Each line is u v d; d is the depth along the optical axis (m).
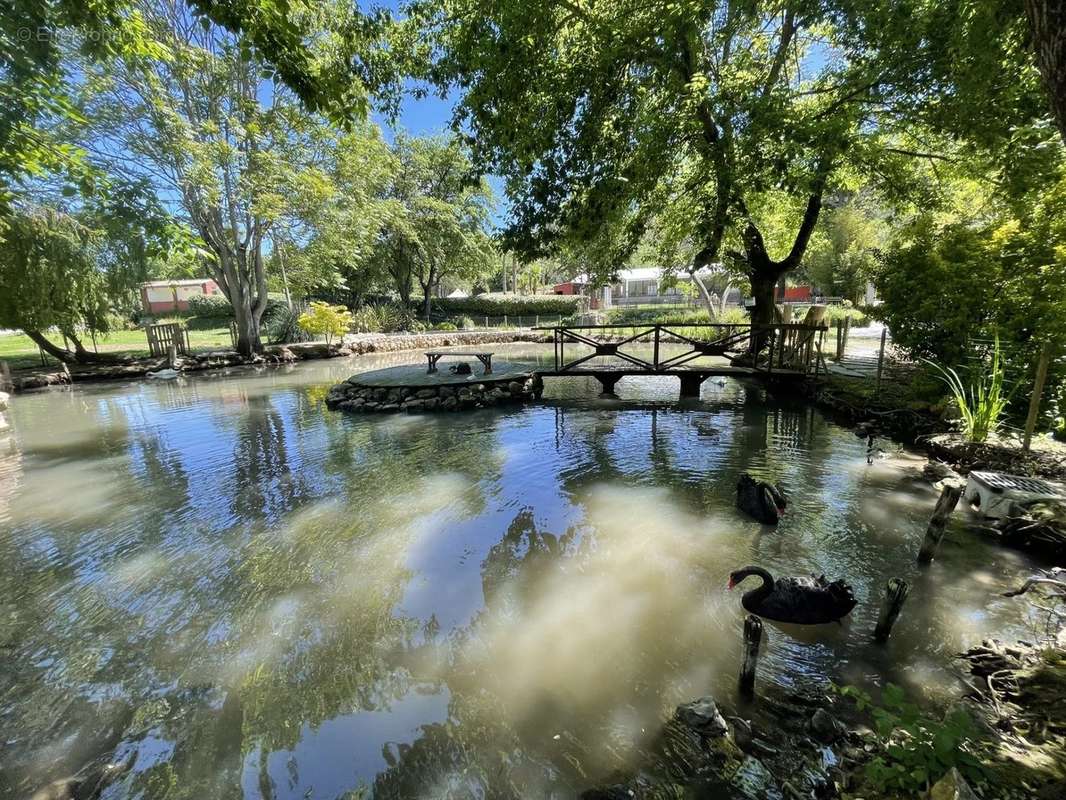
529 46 6.89
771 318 12.22
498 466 6.63
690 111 8.02
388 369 12.74
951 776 1.75
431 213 25.81
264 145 15.44
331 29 8.32
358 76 7.09
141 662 3.14
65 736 2.61
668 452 7.05
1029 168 6.62
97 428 9.04
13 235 12.02
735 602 3.55
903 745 2.00
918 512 4.85
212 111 14.46
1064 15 1.70
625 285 39.72
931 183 10.79
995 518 4.50
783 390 10.79
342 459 7.04
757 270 12.05
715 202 9.42
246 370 16.05
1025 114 6.55
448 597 3.73
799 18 8.83
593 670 2.94
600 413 9.52
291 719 2.67
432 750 2.45
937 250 7.01
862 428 7.52
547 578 3.94
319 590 3.87
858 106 8.51
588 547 4.43
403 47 7.40
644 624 3.35
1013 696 2.49
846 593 3.29
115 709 2.78
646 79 8.20
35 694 2.90
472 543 4.57
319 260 18.39
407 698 2.78
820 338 9.95
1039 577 3.40
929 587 3.64
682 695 2.72
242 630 3.41
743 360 12.39
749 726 2.48
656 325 11.02
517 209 7.88
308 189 15.45
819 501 5.20
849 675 2.82
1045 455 5.31
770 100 7.57
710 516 4.96
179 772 2.39
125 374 14.70
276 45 4.34
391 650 3.17
